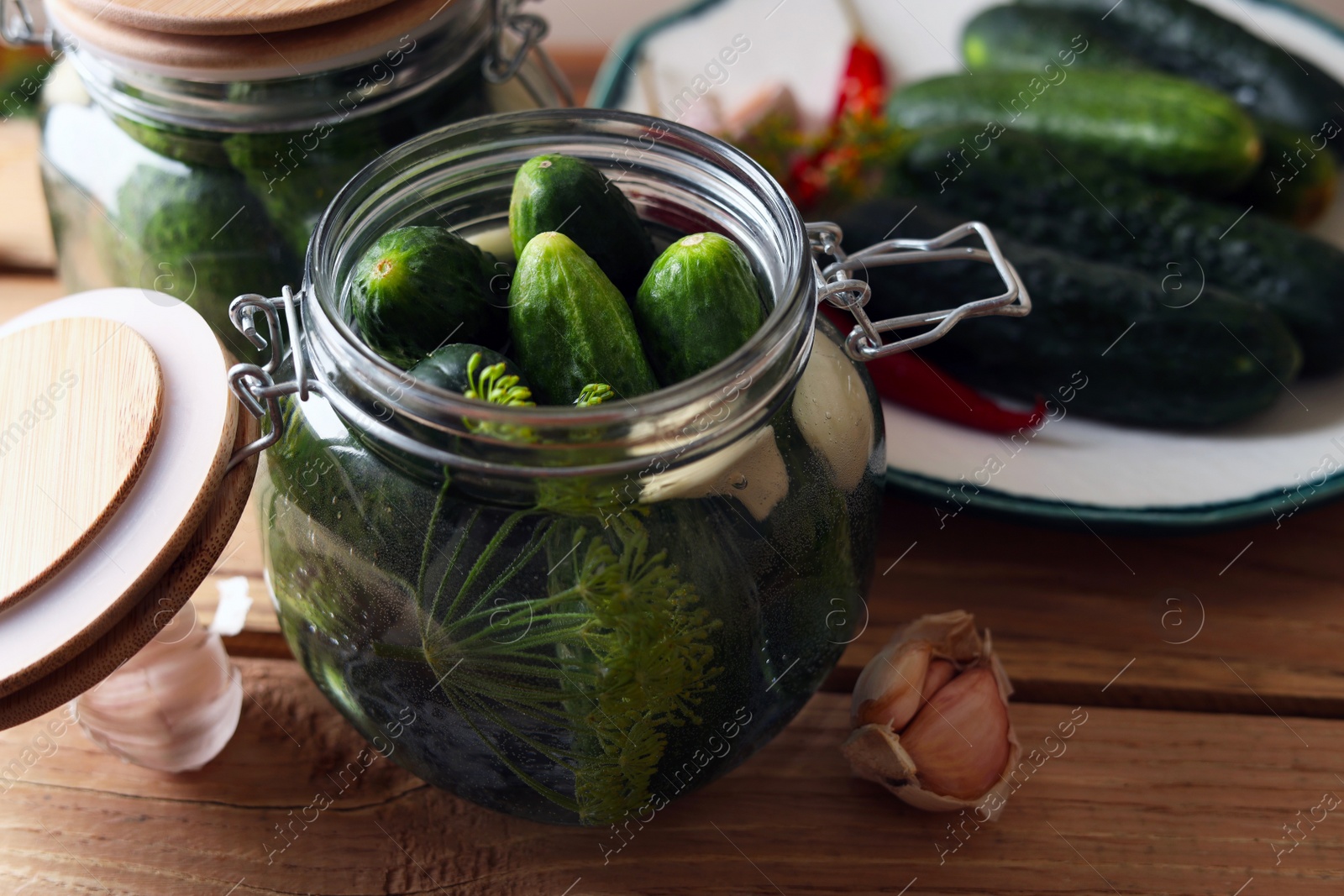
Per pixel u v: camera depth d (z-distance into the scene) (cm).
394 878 41
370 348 36
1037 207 54
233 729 44
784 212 37
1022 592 48
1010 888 41
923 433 50
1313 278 52
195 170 43
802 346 36
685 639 36
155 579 36
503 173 40
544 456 34
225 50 41
